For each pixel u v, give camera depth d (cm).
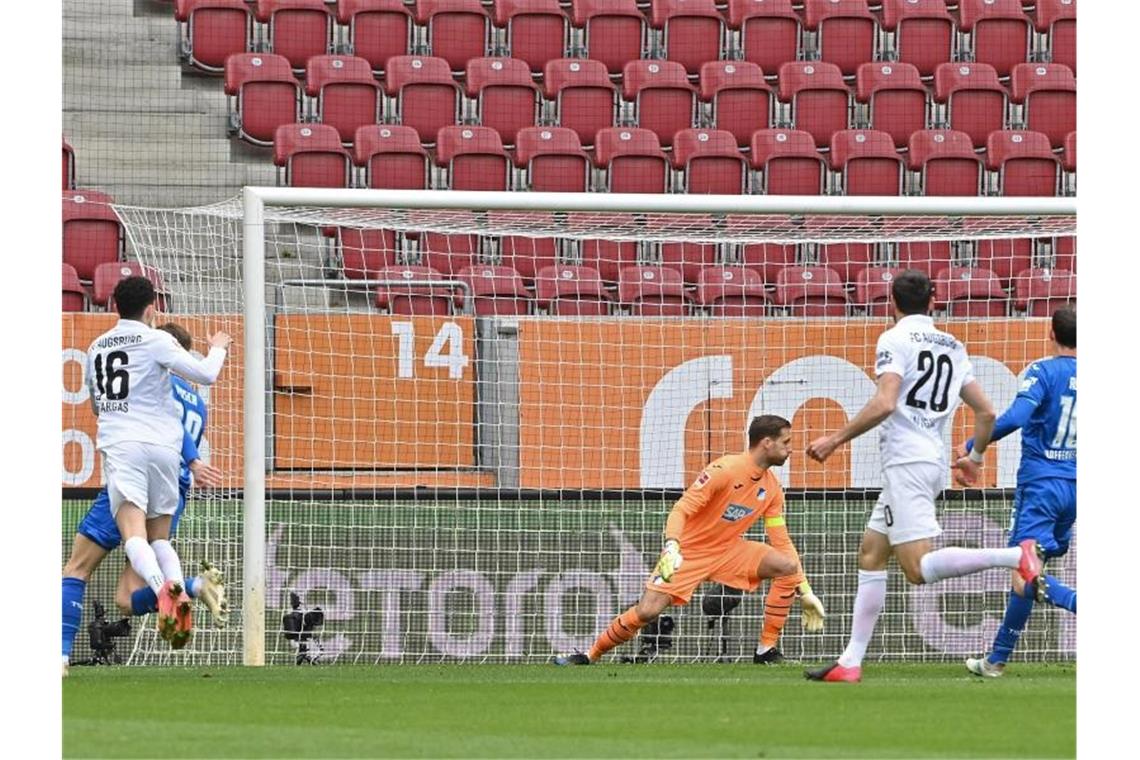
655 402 3934
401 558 3628
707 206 3372
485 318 3909
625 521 3722
